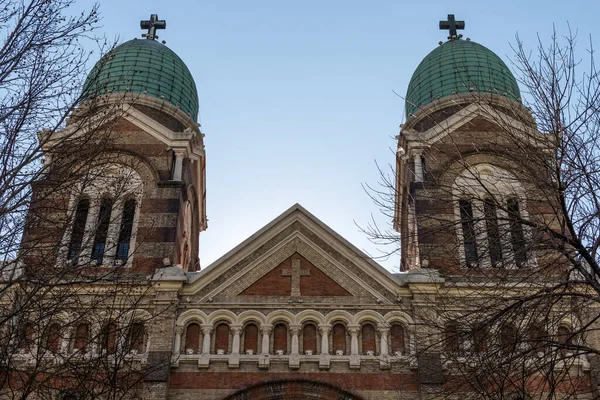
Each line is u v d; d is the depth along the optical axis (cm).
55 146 2130
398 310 2986
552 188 2067
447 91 4088
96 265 2408
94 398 2234
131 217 3388
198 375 2838
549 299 2019
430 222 3222
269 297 3022
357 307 2994
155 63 4241
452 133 3597
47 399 2125
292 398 2798
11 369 2008
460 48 4306
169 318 2934
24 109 2044
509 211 2177
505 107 2772
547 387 2762
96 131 2262
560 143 2098
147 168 3519
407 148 3638
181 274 3039
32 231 2219
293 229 3191
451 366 2569
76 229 2673
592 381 2805
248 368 2856
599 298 1948
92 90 2539
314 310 2983
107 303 2884
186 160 3650
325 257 3123
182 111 4022
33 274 2059
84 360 2262
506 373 2067
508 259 2227
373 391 2798
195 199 3969
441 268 3058
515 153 2380
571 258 2002
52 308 2269
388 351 2894
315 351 2911
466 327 2214
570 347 1955
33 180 2025
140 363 2838
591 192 2033
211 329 2941
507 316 2059
